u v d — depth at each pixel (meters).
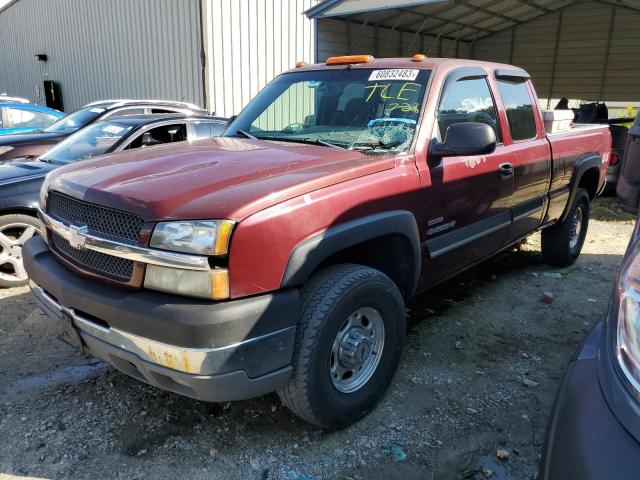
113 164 3.02
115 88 15.88
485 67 4.14
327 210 2.59
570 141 5.14
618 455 1.37
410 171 3.12
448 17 15.61
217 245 2.22
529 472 2.64
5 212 4.89
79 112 8.70
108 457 2.70
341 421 2.84
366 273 2.80
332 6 12.52
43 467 2.62
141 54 14.30
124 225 2.45
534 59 18.97
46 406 3.13
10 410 3.08
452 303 4.70
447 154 3.22
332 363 2.78
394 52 16.30
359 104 3.64
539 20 18.50
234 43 12.34
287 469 2.63
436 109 3.44
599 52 17.78
